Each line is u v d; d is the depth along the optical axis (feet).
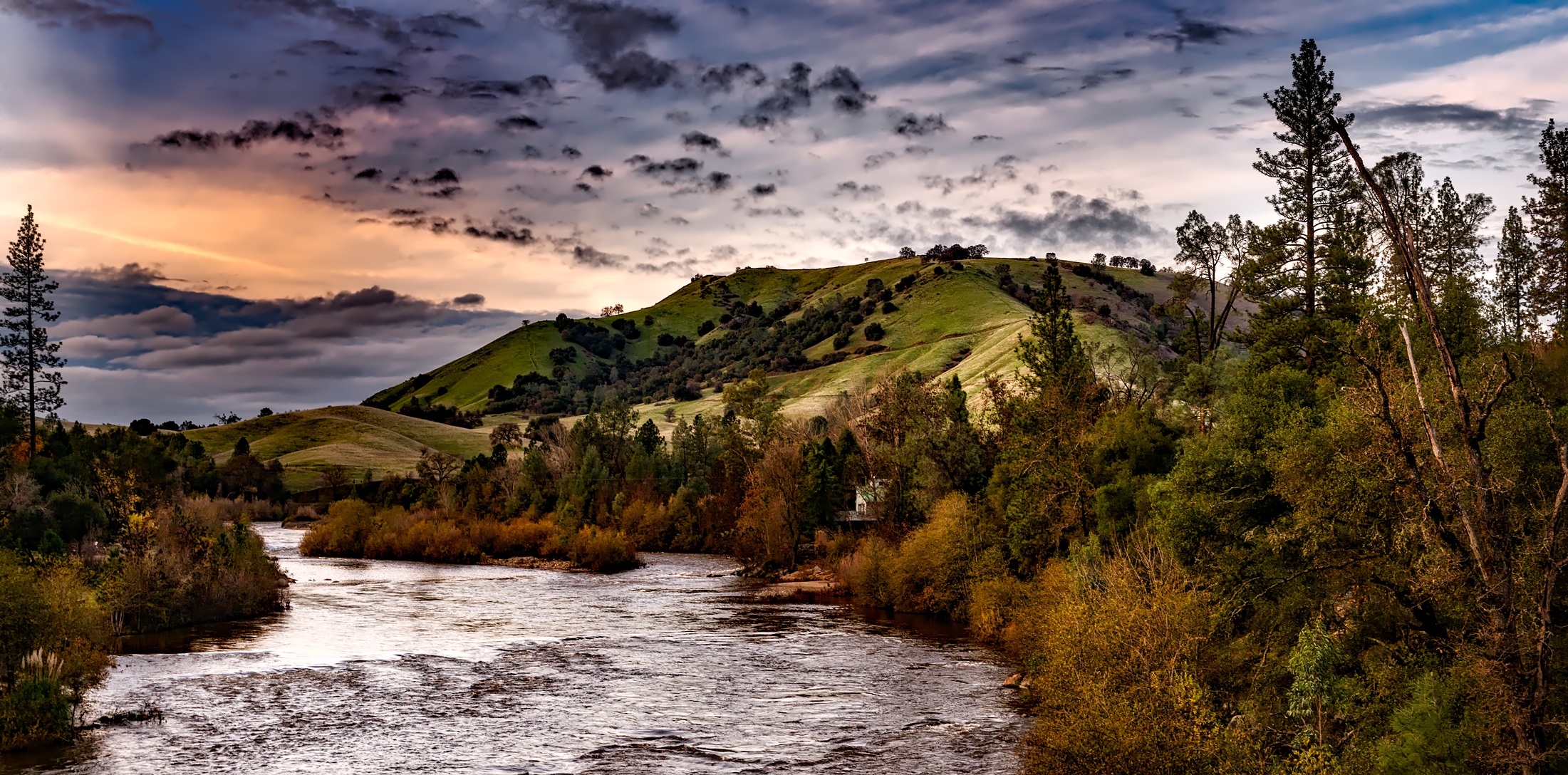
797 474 313.32
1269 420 124.98
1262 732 91.20
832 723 113.50
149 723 110.93
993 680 137.08
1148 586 116.16
